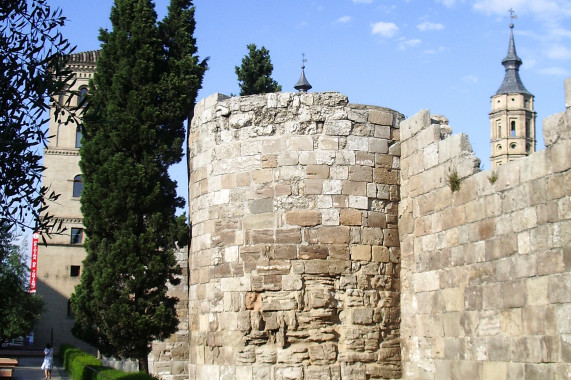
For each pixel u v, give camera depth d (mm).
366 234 22500
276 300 22031
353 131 22922
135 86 28234
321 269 22047
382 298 22375
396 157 23266
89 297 29125
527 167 17203
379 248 22578
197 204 24422
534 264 16734
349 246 22281
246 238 22625
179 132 28859
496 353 17828
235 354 22203
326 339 21766
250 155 23047
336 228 22281
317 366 21594
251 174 22938
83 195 28375
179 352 31766
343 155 22688
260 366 21844
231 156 23344
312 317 21797
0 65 15438
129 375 27188
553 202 16281
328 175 22531
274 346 21938
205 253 23734
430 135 21469
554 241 16172
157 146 28047
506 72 104125
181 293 31984
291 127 22844
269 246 22328
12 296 24156
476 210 19031
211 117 24062
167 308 27812
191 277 24766
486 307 18344
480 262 18734
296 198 22391
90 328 30516
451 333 19750
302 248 22141
